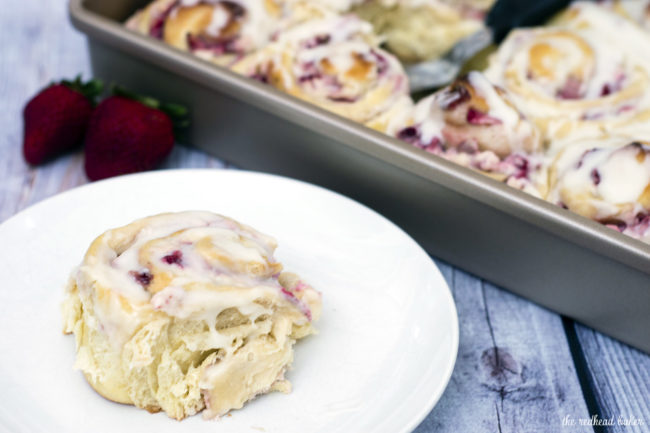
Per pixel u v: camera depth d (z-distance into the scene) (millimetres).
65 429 403
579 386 450
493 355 460
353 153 488
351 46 549
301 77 538
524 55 541
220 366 409
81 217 469
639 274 442
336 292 456
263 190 487
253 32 560
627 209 472
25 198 519
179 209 480
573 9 562
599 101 521
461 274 494
